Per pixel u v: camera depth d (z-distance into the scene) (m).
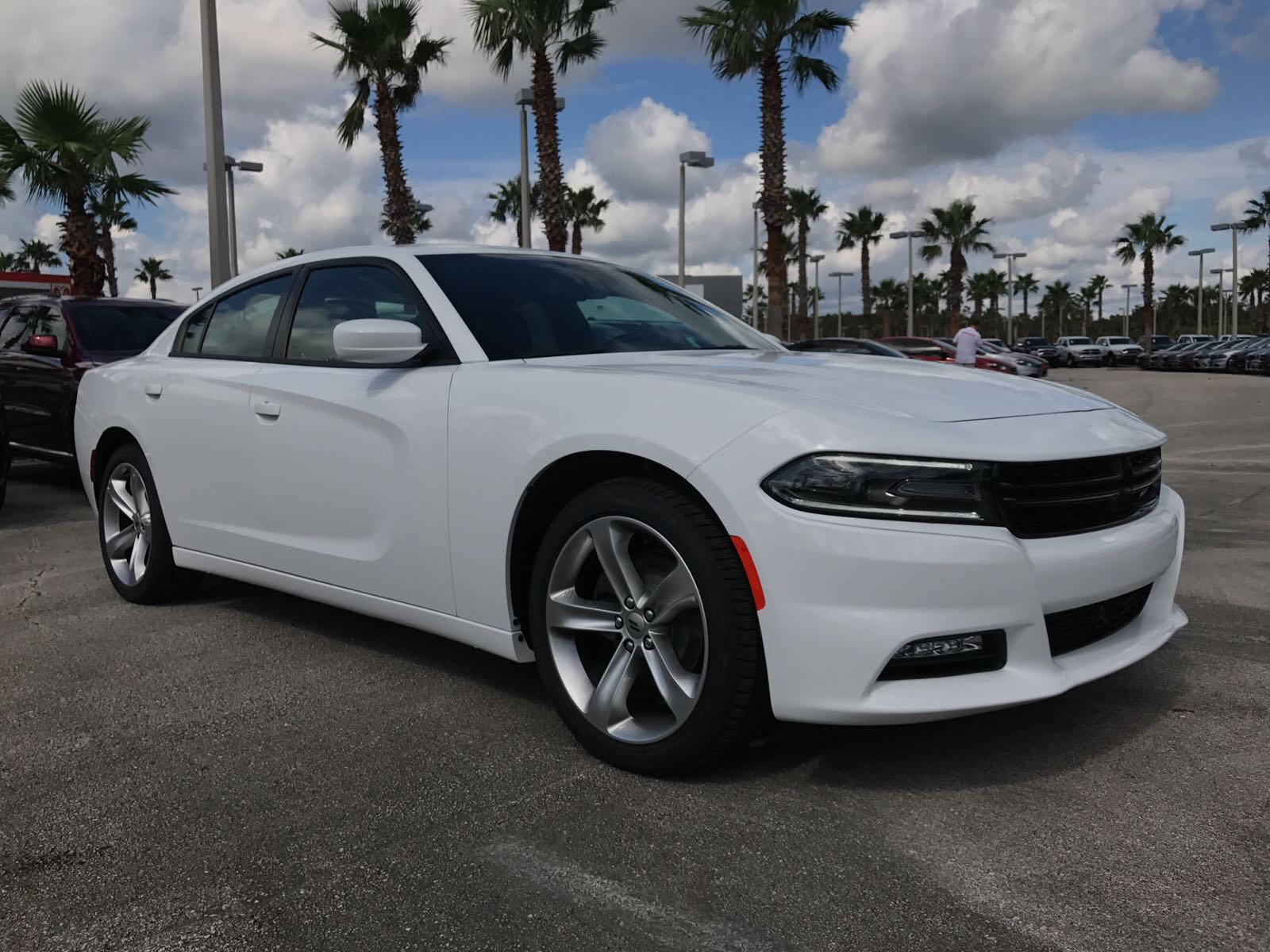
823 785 2.46
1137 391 24.03
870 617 2.18
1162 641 2.70
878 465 2.21
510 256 3.57
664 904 1.95
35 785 2.52
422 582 3.01
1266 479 8.02
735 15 23.00
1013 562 2.24
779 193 24.34
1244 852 2.12
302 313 3.60
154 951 1.83
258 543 3.58
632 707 2.67
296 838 2.23
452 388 2.91
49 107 13.53
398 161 21.09
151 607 4.27
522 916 1.92
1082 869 2.06
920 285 86.12
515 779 2.52
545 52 20.03
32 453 7.91
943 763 2.58
